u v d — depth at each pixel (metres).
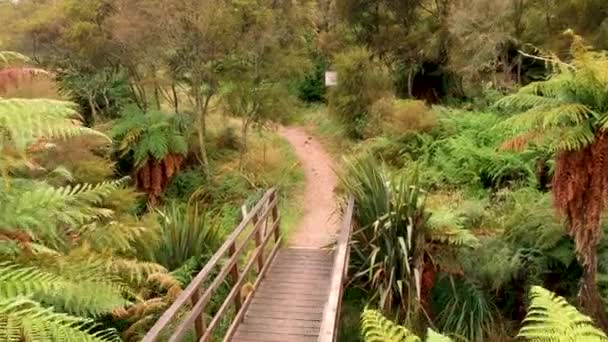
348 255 5.74
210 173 10.89
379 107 12.09
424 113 11.09
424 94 14.56
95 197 3.41
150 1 9.90
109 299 2.79
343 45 14.80
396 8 13.79
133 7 10.18
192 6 9.71
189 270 5.69
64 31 10.90
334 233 7.70
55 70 11.70
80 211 3.30
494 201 8.28
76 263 2.86
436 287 6.34
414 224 6.11
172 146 10.50
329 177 11.35
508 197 7.95
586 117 4.91
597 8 9.58
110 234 3.96
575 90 5.01
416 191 6.21
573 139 4.80
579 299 5.58
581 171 4.99
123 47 10.91
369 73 12.98
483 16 11.52
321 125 15.57
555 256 6.10
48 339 1.94
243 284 5.25
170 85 12.25
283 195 10.09
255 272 6.31
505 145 5.48
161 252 5.93
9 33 11.22
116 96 12.38
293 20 11.23
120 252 4.93
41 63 11.68
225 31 9.91
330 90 13.76
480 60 11.84
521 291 6.27
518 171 8.82
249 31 10.09
